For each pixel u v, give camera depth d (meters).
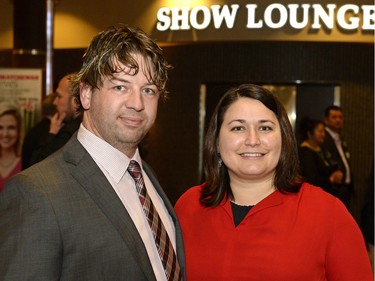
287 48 7.66
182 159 8.04
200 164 7.98
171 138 8.08
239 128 2.27
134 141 1.94
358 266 2.18
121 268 1.77
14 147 5.95
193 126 7.99
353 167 7.64
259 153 2.24
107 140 1.93
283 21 6.31
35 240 1.66
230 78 7.82
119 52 1.88
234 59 7.80
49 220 1.69
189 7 6.53
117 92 1.90
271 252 2.18
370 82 7.63
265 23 6.36
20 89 6.04
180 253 2.16
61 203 1.73
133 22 6.75
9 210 1.71
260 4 6.36
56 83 8.23
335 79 7.63
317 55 7.63
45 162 1.85
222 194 2.38
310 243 2.18
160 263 1.97
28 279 1.63
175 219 2.20
